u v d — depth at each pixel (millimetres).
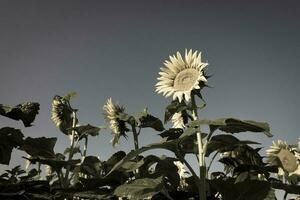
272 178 1610
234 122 1234
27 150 1744
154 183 1186
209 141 1319
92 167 1815
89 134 1990
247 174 1518
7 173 2348
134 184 1188
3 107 1503
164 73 1465
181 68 1453
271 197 1201
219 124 1199
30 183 1490
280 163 1602
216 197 1386
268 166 1580
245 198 1222
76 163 1868
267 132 1220
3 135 1543
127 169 1493
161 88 1453
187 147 1412
